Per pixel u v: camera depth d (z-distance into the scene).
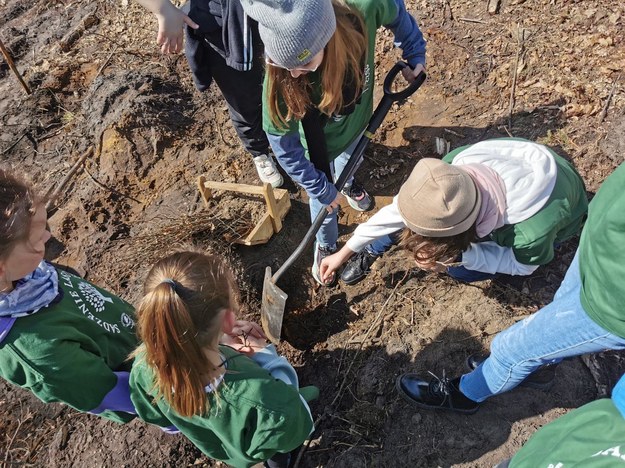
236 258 3.17
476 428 2.38
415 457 2.40
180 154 3.71
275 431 1.70
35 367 1.60
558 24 3.38
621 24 3.23
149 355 1.51
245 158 3.59
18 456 2.81
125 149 3.74
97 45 4.46
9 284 1.51
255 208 3.27
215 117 3.82
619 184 1.24
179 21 2.41
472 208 1.95
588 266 1.39
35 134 4.12
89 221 3.57
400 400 2.55
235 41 2.37
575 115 3.02
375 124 2.54
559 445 1.26
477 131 3.20
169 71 4.08
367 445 2.51
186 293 1.46
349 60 2.01
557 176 2.21
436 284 2.84
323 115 2.21
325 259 2.57
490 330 2.59
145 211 3.54
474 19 3.60
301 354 2.97
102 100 3.93
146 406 1.80
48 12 4.92
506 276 2.71
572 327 1.61
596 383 2.37
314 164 2.39
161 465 2.63
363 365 2.75
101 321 1.89
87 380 1.71
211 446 1.92
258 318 3.05
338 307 3.00
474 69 3.40
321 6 1.70
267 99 1.96
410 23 2.43
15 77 4.48
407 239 2.12
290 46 1.73
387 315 2.84
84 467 2.69
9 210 1.39
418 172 1.96
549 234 2.16
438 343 2.65
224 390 1.67
